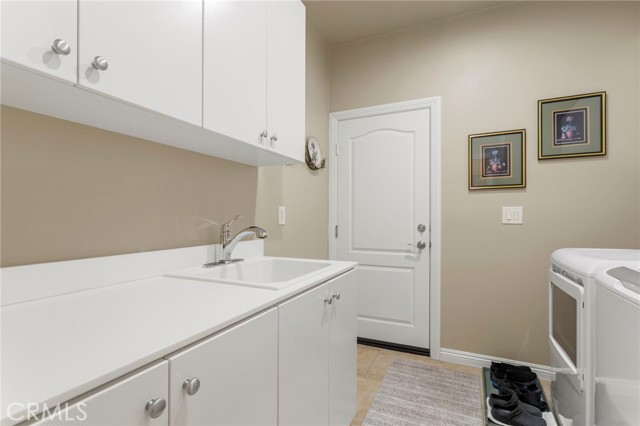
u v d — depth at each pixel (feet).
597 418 3.62
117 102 2.58
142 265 3.69
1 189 2.60
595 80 6.44
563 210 6.66
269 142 4.42
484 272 7.35
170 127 3.28
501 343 7.17
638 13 6.19
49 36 2.06
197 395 2.06
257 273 5.20
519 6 7.07
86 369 1.56
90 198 3.23
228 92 3.64
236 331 2.41
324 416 3.95
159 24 2.82
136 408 1.68
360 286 8.74
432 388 6.29
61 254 2.99
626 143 6.21
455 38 7.67
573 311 4.28
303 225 7.66
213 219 4.87
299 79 5.26
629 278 3.21
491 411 5.22
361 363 7.45
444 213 7.75
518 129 7.04
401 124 8.30
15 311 2.46
